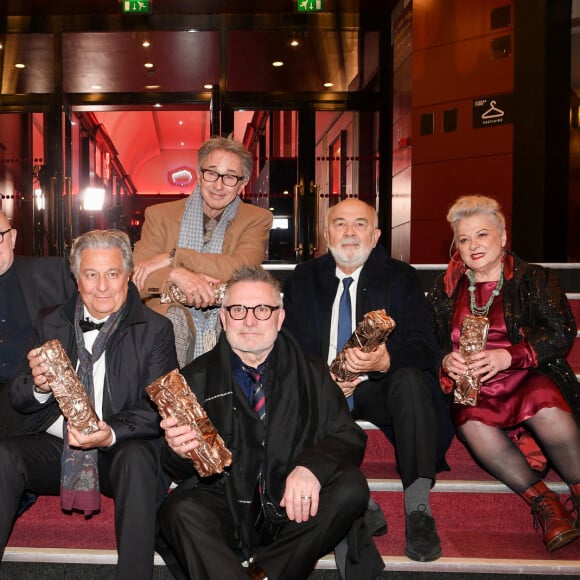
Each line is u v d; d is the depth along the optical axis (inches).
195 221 106.1
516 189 223.0
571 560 80.4
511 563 79.4
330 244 96.3
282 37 277.0
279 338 78.5
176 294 96.9
